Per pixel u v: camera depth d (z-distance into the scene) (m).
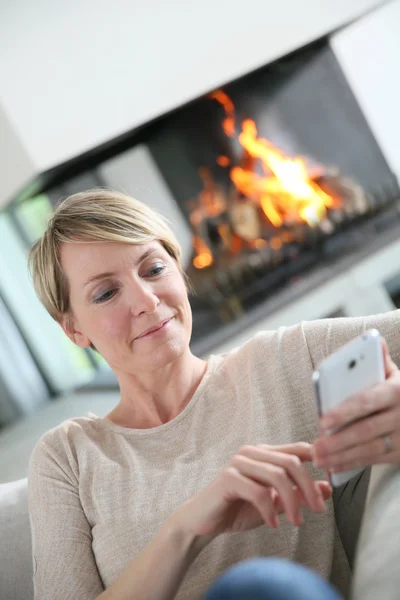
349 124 3.47
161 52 2.84
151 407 1.11
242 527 0.85
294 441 1.02
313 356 1.05
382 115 3.68
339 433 0.74
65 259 1.08
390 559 0.67
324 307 3.10
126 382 1.12
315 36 3.12
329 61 3.42
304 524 0.99
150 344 1.05
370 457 0.73
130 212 1.08
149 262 1.06
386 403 0.72
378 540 0.71
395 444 0.73
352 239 3.35
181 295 1.08
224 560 0.98
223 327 3.16
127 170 3.18
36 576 1.05
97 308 1.06
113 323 1.05
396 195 3.48
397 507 0.74
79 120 2.71
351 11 3.15
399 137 3.73
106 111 2.76
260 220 3.33
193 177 3.27
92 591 1.01
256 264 3.28
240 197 3.31
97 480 1.08
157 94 2.84
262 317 3.05
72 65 2.70
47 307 1.15
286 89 3.36
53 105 2.68
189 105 3.06
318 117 3.42
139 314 1.04
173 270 1.09
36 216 4.25
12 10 2.62
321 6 3.11
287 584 0.48
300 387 1.04
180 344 1.07
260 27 3.01
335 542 1.01
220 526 0.83
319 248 3.35
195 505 0.82
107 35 2.75
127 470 1.07
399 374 0.78
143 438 1.09
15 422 5.01
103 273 1.04
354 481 1.00
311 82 3.41
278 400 1.04
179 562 0.84
